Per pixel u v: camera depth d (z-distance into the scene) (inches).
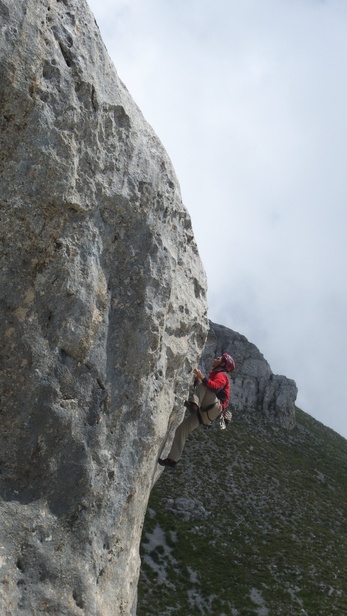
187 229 314.5
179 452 330.3
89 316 245.0
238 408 3282.5
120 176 253.0
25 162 219.3
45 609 229.8
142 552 1745.8
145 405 276.5
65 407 242.2
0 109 211.5
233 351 3496.6
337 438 3607.3
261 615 1531.7
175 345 304.8
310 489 2586.1
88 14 247.0
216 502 2220.7
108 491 261.6
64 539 242.2
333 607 1628.9
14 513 229.1
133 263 262.8
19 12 212.2
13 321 228.8
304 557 1919.3
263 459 2741.1
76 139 231.5
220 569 1743.4
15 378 231.0
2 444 230.7
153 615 1446.9
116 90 255.3
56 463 241.4
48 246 231.1
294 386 3459.6
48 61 221.6
